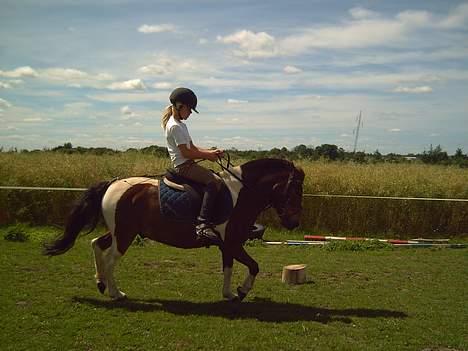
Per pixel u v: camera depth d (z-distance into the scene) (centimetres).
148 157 1641
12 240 1041
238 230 600
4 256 870
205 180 587
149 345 472
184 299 642
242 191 600
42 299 611
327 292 706
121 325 523
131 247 1022
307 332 522
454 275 862
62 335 491
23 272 758
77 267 805
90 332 502
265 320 561
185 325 531
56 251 605
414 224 1375
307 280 781
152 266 846
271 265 896
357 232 1357
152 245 1049
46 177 1363
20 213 1252
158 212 588
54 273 757
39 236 1091
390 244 1164
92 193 609
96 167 1451
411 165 1811
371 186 1414
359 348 481
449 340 515
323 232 1346
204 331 515
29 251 925
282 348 477
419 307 641
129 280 738
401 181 1437
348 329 538
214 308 604
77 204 608
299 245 1140
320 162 1688
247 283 622
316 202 1348
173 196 582
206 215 570
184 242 599
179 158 585
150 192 598
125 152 1769
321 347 481
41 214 1284
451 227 1384
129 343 475
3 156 1519
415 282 799
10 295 623
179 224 586
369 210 1364
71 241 607
